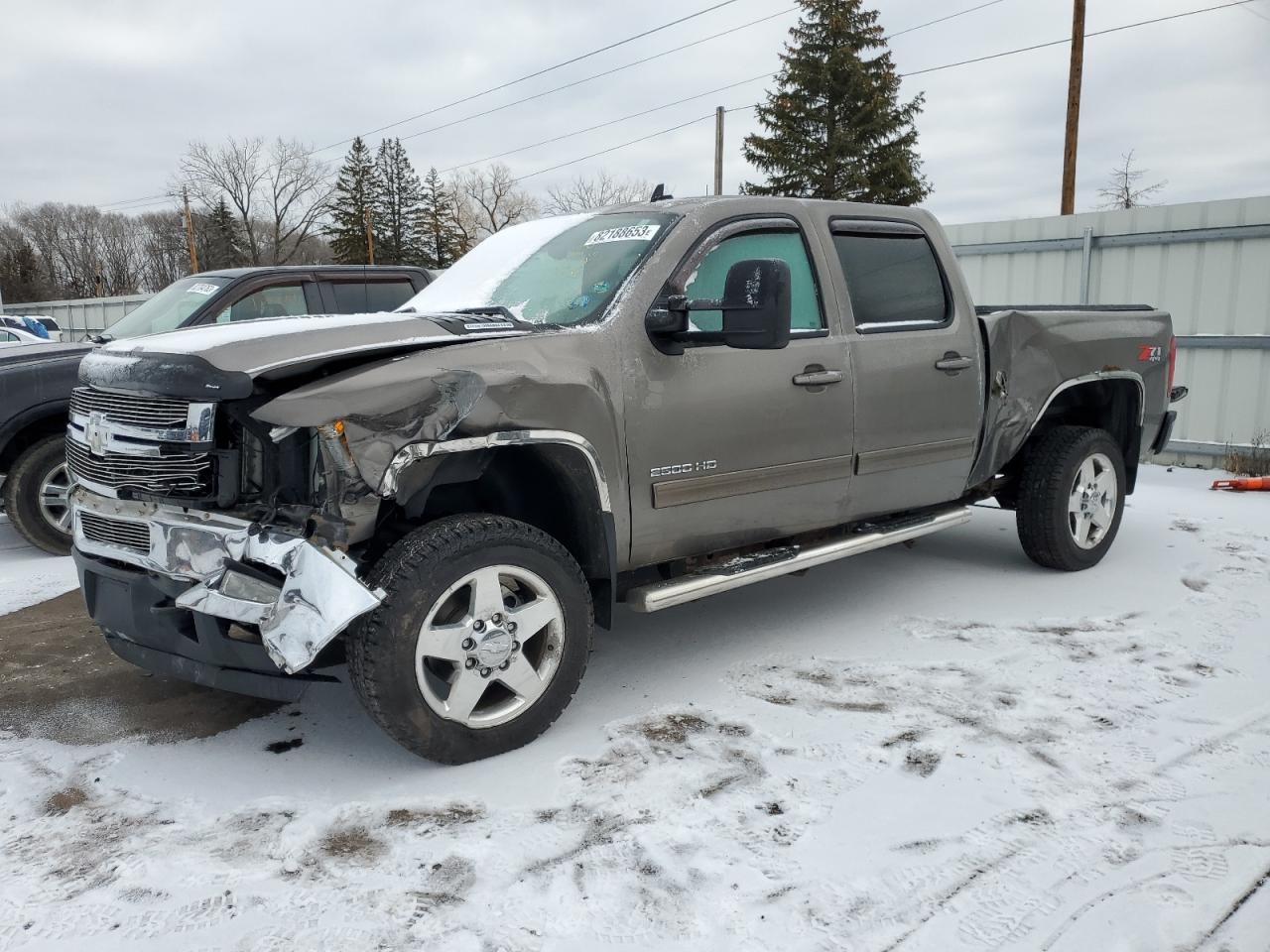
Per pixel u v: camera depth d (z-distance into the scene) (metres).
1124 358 5.15
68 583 5.26
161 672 3.13
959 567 5.32
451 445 2.79
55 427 5.93
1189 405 9.45
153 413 2.86
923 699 3.48
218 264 67.81
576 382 3.07
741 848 2.51
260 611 2.63
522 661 3.04
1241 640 4.07
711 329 3.59
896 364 4.12
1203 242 9.19
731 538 3.73
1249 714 3.30
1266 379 8.94
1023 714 3.33
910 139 36.84
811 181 36.38
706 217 3.63
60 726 3.37
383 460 2.64
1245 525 6.28
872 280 4.17
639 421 3.29
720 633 4.27
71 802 2.81
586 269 3.58
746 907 2.25
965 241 10.95
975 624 4.33
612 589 3.34
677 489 3.43
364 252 69.25
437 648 2.84
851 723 3.28
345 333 2.88
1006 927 2.16
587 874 2.40
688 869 2.42
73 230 84.25
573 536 3.32
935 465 4.39
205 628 2.84
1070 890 2.30
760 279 3.04
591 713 3.40
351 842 2.57
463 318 3.21
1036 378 4.75
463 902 2.29
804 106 36.78
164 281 85.50
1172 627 4.24
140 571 3.02
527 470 3.30
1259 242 8.84
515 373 2.93
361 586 2.62
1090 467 5.11
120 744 3.22
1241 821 2.60
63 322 31.25
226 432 2.86
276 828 2.65
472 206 71.25
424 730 2.86
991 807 2.70
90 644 4.24
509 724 3.05
